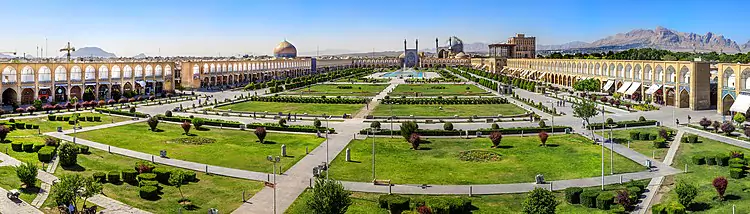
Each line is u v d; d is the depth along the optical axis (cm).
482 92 17288
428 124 9912
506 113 11500
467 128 9306
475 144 7700
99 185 4566
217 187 5338
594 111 9012
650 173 5862
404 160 6588
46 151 6384
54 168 6009
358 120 10450
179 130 9044
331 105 13312
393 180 5609
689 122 9744
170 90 17338
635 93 14350
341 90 18275
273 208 4694
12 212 4481
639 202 4838
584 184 5438
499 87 16562
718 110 11131
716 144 7512
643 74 14012
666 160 6500
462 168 6166
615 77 15775
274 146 7531
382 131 8512
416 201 4712
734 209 4519
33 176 5141
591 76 17675
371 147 7400
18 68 12900
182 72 19175
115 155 6806
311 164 6331
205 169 6053
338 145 7569
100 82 15038
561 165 6297
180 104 13475
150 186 5031
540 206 4066
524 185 5406
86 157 6631
